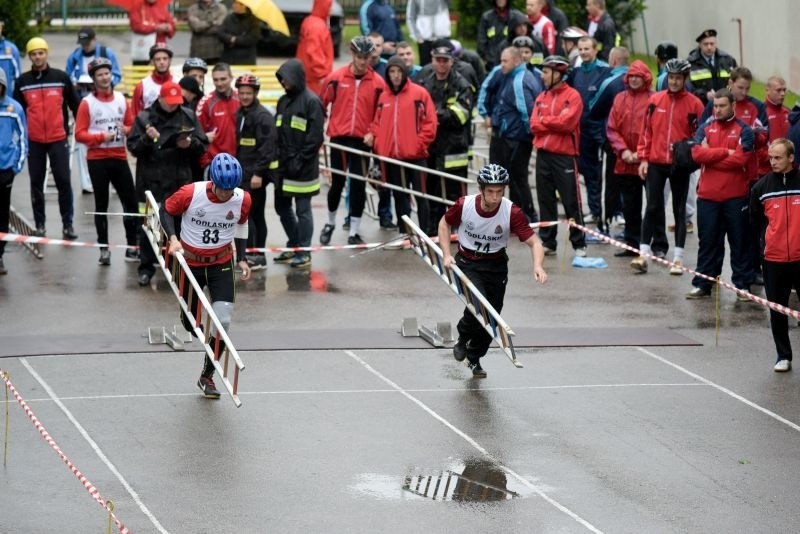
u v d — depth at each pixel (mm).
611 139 50656
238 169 32750
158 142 45281
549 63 49969
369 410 33312
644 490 28266
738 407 34031
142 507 26891
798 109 43781
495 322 34062
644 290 46469
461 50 62406
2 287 45500
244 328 40750
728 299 45312
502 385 35531
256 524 26109
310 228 49406
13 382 34906
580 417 33031
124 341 38875
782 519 26828
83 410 32875
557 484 28547
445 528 26078
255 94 47188
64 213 53219
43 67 51781
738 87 46344
